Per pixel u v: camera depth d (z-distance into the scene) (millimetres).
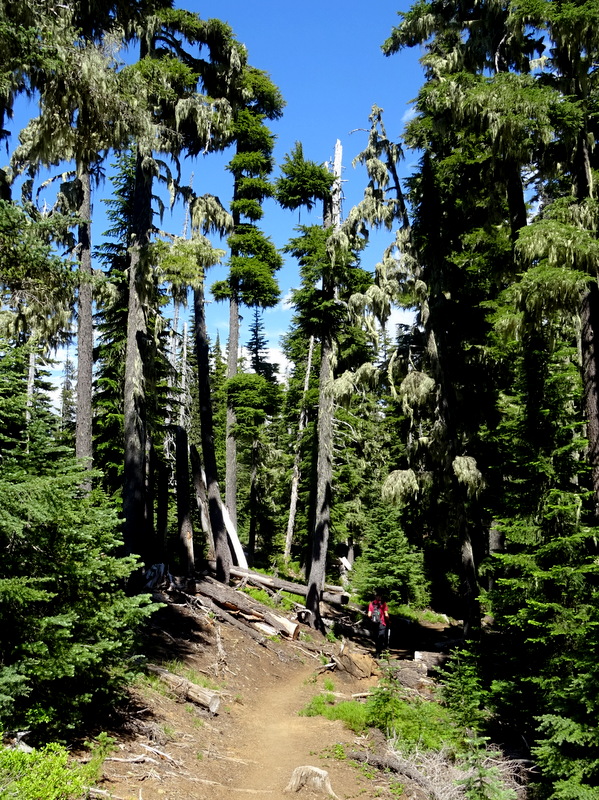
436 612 27609
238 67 18609
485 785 7555
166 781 6641
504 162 13867
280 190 20906
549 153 12891
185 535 18812
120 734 7469
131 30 14633
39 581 6094
